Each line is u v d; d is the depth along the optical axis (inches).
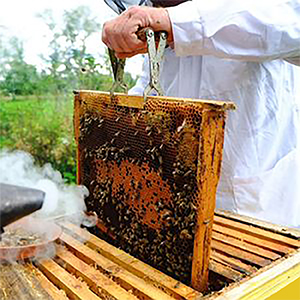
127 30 28.7
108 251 28.8
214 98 44.9
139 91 54.3
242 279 23.3
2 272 24.5
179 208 26.0
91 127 35.5
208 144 23.4
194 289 25.1
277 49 33.6
